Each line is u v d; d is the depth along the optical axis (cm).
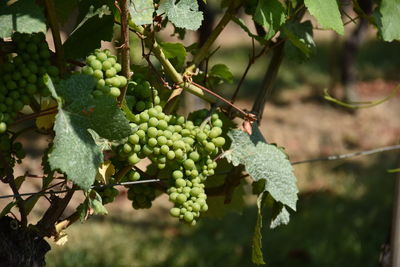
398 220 162
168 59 139
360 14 147
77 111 117
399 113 875
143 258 438
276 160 137
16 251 125
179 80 136
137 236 480
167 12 128
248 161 136
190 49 149
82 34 128
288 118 843
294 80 968
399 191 162
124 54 123
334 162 680
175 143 129
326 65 1018
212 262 435
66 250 437
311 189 587
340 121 841
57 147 115
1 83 120
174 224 518
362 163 670
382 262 166
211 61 1046
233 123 144
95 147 117
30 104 131
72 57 127
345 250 445
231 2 138
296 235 474
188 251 452
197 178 132
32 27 115
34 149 595
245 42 1180
